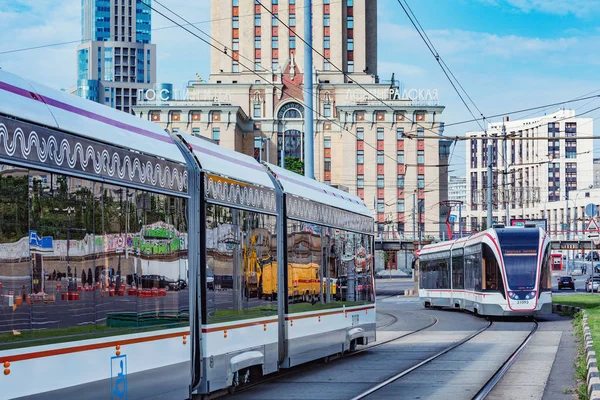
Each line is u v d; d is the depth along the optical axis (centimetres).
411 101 13212
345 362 2155
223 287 1427
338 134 13375
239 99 13475
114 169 1082
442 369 1969
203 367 1333
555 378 1762
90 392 995
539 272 3862
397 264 13688
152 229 1183
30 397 880
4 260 850
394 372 1928
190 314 1303
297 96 13488
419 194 13162
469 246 4338
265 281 1647
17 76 937
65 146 972
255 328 1576
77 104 1036
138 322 1127
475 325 3700
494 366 2020
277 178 1766
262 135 13450
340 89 13488
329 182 13338
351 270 2269
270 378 1836
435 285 5419
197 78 13475
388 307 5984
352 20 13812
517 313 3825
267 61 13638
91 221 1018
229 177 1473
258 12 13712
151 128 1245
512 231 3950
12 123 877
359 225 2370
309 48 2683
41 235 914
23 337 873
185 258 1291
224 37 13750
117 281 1074
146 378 1141
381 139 13188
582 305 4644
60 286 945
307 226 1906
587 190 17012
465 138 3550
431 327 3609
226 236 1450
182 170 1295
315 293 1948
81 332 983
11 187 868
